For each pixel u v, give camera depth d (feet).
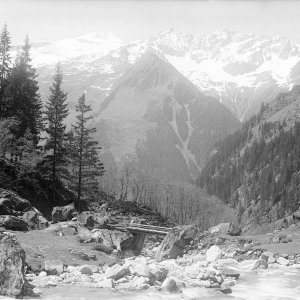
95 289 104.94
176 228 175.22
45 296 97.71
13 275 97.45
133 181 558.15
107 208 364.38
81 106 313.32
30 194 286.25
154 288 107.24
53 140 308.40
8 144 266.57
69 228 191.31
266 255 153.89
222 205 638.94
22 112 305.73
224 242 176.04
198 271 124.77
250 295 104.94
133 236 193.47
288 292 108.99
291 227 250.37
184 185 620.49
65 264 134.51
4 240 101.60
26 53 336.70
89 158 311.88
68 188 347.15
